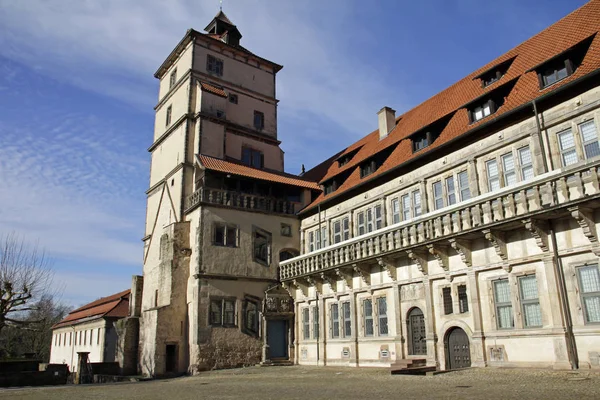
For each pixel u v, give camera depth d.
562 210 17.67
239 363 31.42
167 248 33.91
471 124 24.53
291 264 33.19
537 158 20.59
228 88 40.59
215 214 32.97
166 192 37.66
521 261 19.69
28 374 30.89
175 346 31.89
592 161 16.73
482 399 11.32
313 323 31.78
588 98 19.16
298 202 37.59
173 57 42.12
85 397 16.44
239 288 32.66
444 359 22.41
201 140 36.59
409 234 23.86
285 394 14.37
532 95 21.58
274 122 42.91
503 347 19.95
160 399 14.36
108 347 49.94
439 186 25.56
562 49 22.75
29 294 39.84
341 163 37.91
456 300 22.28
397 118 36.28
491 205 20.17
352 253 27.55
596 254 17.31
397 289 25.50
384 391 14.09
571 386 13.01
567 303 18.05
